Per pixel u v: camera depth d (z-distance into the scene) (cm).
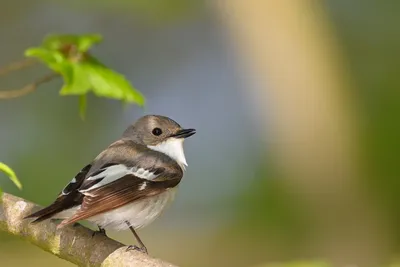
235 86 1722
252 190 1617
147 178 689
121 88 747
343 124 1603
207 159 1678
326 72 1614
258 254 1544
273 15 1609
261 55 1627
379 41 1658
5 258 1430
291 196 1603
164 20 1673
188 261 1494
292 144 1614
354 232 1577
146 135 760
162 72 1770
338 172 1593
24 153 1588
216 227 1588
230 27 1650
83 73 740
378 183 1588
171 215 1619
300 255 1548
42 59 731
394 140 1588
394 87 1625
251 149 1667
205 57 1781
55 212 616
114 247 623
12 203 684
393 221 1577
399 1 1648
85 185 652
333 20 1652
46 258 1424
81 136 1628
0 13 1680
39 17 1691
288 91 1616
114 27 1727
